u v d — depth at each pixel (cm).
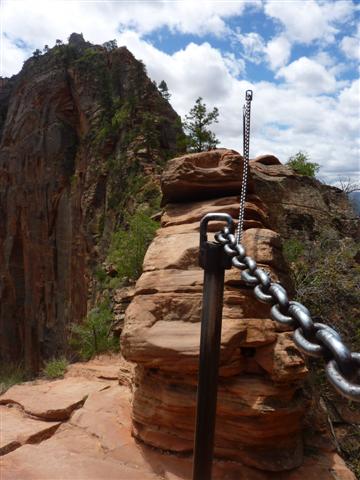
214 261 212
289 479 371
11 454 433
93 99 4056
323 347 114
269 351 384
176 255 486
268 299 152
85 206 3278
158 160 2716
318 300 673
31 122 4691
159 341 407
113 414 521
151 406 433
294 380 378
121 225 2342
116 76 3941
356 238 937
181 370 395
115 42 4428
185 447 409
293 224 880
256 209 548
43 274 4456
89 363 896
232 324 393
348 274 736
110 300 1314
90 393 602
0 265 4984
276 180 918
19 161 4772
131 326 432
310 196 934
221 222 508
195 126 1964
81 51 4738
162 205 636
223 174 571
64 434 485
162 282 462
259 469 375
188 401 393
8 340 4812
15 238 4856
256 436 373
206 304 214
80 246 3369
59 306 4131
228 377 389
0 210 5012
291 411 371
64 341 3519
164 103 3538
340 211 985
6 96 6222
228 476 369
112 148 3347
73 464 409
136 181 2503
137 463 409
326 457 408
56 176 4288
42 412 536
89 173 3388
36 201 4500
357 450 488
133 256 1144
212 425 215
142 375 450
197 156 604
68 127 4434
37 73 4884
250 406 368
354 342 636
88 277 2945
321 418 450
